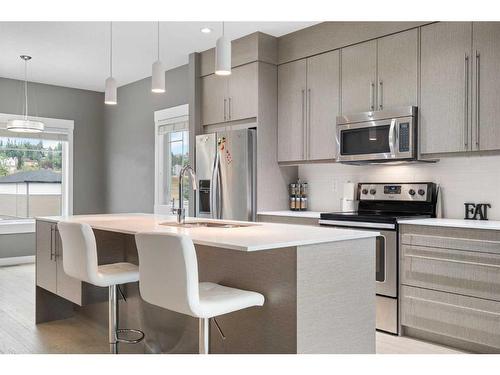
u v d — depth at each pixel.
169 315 2.77
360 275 2.34
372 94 3.87
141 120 6.43
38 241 3.72
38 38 4.59
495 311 2.88
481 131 3.22
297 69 4.48
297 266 2.05
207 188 4.84
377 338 3.31
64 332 3.44
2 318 3.81
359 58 3.96
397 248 3.38
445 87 3.41
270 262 2.18
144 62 5.50
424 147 3.54
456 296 3.06
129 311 3.13
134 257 3.39
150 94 6.25
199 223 3.03
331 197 4.57
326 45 4.20
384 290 3.45
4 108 6.22
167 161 6.09
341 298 2.24
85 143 7.04
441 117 3.44
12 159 6.40
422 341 3.25
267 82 4.57
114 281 2.62
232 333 2.40
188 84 5.32
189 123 5.19
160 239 1.96
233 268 2.40
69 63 5.50
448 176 3.70
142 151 6.41
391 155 3.65
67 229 2.65
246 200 4.44
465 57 3.29
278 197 4.70
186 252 1.89
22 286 4.97
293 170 4.87
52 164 6.78
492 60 3.16
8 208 6.38
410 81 3.62
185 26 4.31
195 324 2.58
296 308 2.05
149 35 4.54
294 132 4.51
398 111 3.62
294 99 4.51
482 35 3.21
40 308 3.68
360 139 3.90
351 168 4.40
